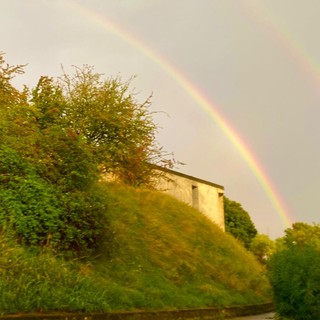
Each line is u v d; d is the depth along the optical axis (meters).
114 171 25.28
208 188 39.50
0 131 13.70
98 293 10.85
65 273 10.68
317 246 13.21
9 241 11.08
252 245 55.16
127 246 15.82
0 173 12.60
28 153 13.33
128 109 27.53
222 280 18.84
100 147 25.09
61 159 13.93
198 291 15.99
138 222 18.69
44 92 23.66
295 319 12.34
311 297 11.98
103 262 13.66
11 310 8.68
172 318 12.38
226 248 23.08
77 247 12.99
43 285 9.80
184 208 24.66
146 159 28.48
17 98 20.16
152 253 16.75
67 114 25.78
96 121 26.30
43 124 20.97
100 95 27.20
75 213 12.91
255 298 19.25
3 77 20.77
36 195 12.40
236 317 15.61
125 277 13.47
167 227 20.16
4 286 9.09
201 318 13.77
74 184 13.78
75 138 14.88
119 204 19.03
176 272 16.36
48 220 12.17
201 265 18.78
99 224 13.76
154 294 13.20
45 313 9.13
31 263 10.35
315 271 12.23
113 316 10.38
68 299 9.88
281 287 12.54
